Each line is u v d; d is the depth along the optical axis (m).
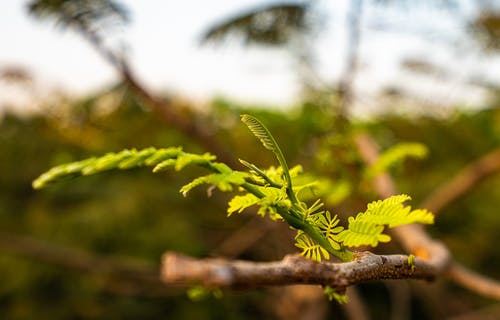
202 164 0.79
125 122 5.14
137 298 7.25
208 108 4.60
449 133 5.04
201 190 5.99
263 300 7.04
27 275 7.05
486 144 5.36
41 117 5.67
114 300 7.19
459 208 6.83
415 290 6.78
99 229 6.68
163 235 6.76
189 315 7.02
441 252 1.87
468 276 1.87
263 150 4.22
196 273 0.53
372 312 7.45
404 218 0.78
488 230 6.77
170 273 0.53
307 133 3.37
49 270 7.03
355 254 0.81
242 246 6.00
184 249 6.73
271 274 0.65
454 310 6.72
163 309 7.22
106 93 3.89
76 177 0.76
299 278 0.69
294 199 0.85
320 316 4.81
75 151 6.28
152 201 6.76
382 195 2.57
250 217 5.76
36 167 6.83
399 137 4.34
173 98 4.63
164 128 5.16
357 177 2.70
